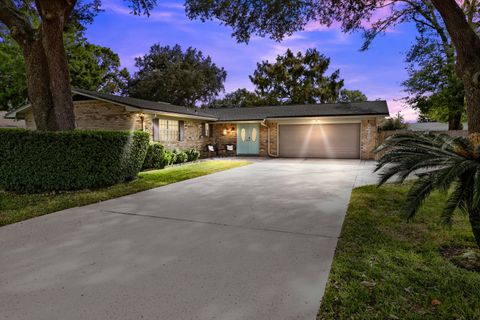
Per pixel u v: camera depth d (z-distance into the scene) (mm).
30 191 6453
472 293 2234
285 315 2008
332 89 31422
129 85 34719
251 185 7371
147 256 3023
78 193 6398
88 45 23234
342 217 4418
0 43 16875
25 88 17875
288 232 3758
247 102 34062
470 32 4715
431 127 24359
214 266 2775
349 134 14773
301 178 8508
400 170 3059
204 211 4859
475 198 2322
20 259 2957
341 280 2479
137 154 8156
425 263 2777
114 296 2258
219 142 17625
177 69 33312
